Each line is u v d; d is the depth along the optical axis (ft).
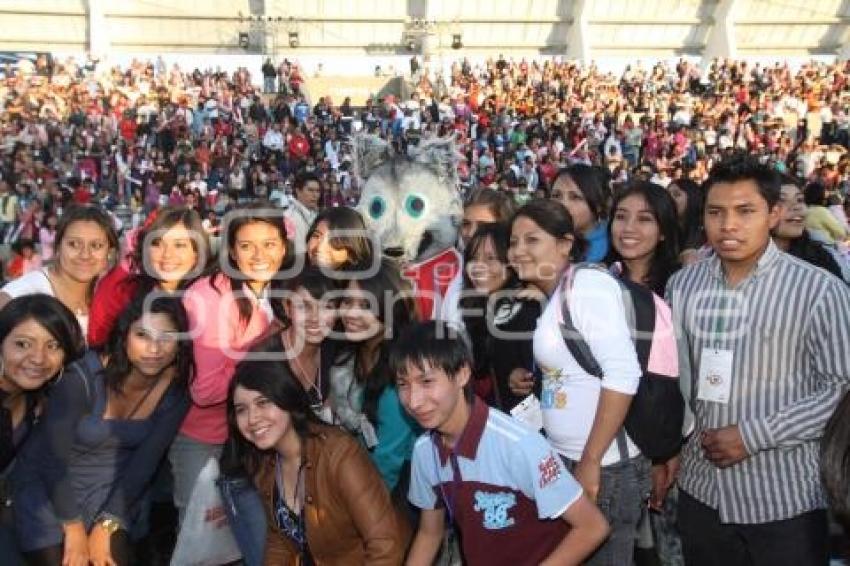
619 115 80.74
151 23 98.37
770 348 8.75
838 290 8.47
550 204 9.78
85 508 10.21
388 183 16.20
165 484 12.12
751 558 9.27
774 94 86.12
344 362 10.61
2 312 9.67
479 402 8.46
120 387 10.07
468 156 65.77
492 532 8.38
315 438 9.04
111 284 11.73
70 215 12.06
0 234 47.42
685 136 70.38
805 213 13.21
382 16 101.19
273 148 67.21
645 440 9.18
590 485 8.67
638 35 107.65
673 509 11.87
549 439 9.48
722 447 8.84
